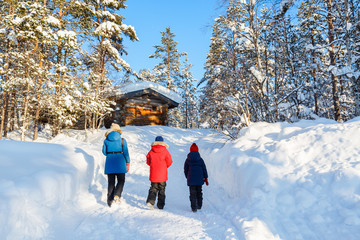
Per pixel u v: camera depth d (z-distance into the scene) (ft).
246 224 9.63
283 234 9.25
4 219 7.59
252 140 19.52
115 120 61.98
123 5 64.28
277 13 28.94
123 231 10.27
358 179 10.15
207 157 22.89
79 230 10.10
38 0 40.01
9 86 41.27
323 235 8.75
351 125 14.74
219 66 38.93
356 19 32.50
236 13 33.30
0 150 13.21
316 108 39.88
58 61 47.80
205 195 17.85
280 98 30.94
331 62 40.24
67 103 39.04
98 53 53.01
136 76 68.49
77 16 55.77
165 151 15.15
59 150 16.97
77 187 14.48
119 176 14.51
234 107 30.27
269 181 12.28
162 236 9.75
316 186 11.02
